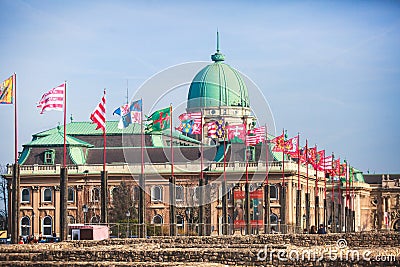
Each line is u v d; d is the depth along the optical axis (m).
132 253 127.44
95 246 151.12
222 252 124.25
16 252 144.88
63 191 190.50
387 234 171.38
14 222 182.12
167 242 173.00
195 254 124.69
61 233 189.88
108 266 116.75
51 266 121.62
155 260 126.94
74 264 119.81
